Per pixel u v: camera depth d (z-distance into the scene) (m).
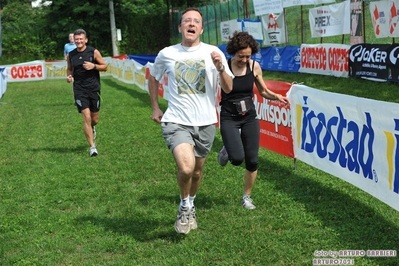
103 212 5.46
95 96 8.37
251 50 4.98
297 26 20.72
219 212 5.23
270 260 4.08
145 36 40.84
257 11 19.33
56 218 5.31
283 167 6.87
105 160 7.88
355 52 13.55
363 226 4.67
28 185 6.62
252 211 5.25
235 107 5.10
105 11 38.81
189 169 4.27
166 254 4.31
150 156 7.98
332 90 13.39
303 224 4.82
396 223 4.71
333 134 5.65
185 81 4.49
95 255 4.39
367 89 12.65
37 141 9.63
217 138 9.12
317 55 15.97
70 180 6.77
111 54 40.69
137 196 5.98
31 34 39.66
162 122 4.56
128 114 12.58
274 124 7.20
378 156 4.73
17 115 13.37
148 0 40.41
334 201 5.39
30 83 25.42
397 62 11.83
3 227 5.08
